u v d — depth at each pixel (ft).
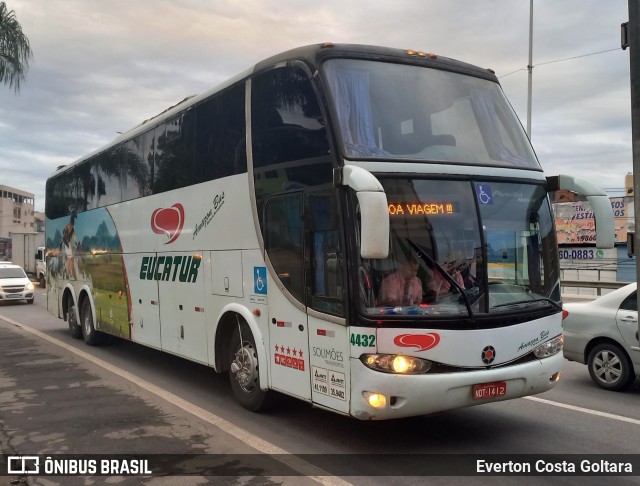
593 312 24.75
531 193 18.48
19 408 22.25
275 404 20.85
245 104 20.72
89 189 37.01
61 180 43.78
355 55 17.97
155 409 21.95
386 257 15.20
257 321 19.99
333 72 17.40
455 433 18.74
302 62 18.04
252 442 17.95
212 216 22.75
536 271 18.10
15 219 383.45
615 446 17.42
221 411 21.59
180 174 25.26
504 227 17.46
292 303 18.10
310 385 17.39
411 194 16.22
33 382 26.84
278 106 19.03
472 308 16.14
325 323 16.69
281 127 18.83
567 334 25.55
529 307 17.24
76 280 39.81
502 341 16.37
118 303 32.14
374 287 15.57
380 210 14.16
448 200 16.62
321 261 16.89
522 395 16.99
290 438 18.33
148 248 28.37
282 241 18.62
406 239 15.97
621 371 23.73
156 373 28.84
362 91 17.47
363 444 17.72
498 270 17.06
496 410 21.38
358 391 15.51
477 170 17.39
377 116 17.25
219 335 22.54
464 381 15.57
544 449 17.20
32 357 33.60
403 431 18.98
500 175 17.79
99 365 31.01
